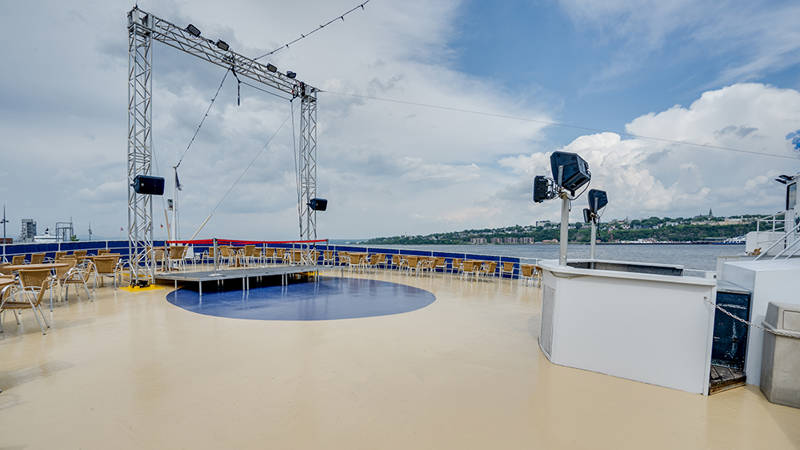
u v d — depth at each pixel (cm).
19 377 293
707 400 271
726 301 316
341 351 376
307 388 280
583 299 329
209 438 205
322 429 218
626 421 237
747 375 302
